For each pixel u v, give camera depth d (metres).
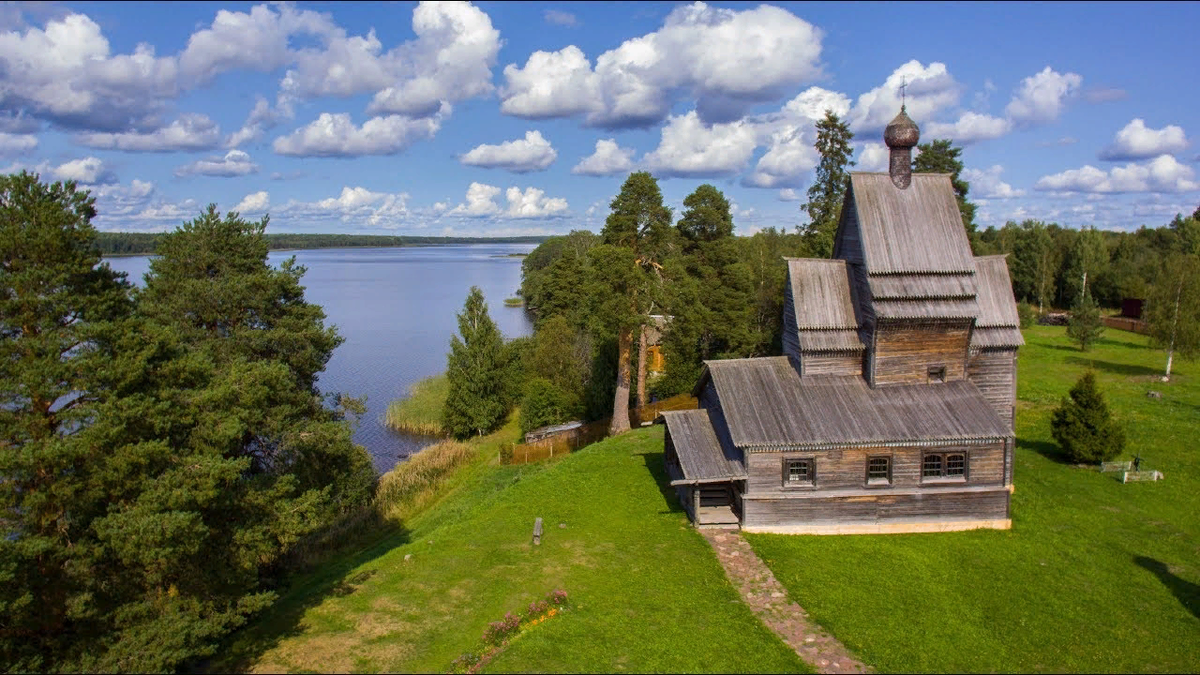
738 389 32.50
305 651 22.75
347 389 76.88
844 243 35.62
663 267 51.50
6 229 20.89
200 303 34.25
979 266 36.97
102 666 19.48
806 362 33.19
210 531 22.94
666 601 25.09
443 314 143.25
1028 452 42.09
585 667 21.14
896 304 32.16
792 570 27.19
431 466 50.41
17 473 19.34
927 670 21.06
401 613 24.98
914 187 34.56
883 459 30.58
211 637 23.56
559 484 38.19
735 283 60.91
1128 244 130.62
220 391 23.88
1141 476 37.22
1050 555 28.58
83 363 20.56
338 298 177.88
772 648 22.03
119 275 24.64
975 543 29.62
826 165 72.56
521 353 70.94
